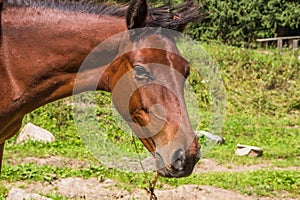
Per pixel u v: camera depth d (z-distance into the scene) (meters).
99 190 10.44
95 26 5.27
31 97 5.42
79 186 10.54
